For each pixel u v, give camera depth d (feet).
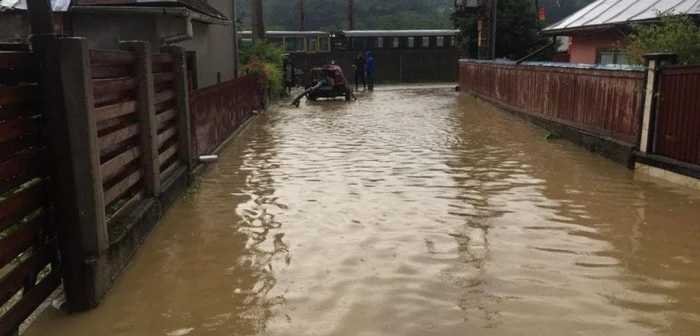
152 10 32.81
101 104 15.90
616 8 49.16
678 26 30.27
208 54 50.93
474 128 45.16
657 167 26.27
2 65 11.41
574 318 12.85
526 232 18.72
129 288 14.92
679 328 12.37
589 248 17.25
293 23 223.30
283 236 18.72
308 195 23.89
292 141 39.37
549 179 26.25
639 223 19.60
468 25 93.15
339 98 78.43
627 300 13.75
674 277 15.11
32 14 12.53
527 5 90.33
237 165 30.91
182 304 13.97
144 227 18.34
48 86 12.75
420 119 51.98
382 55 123.85
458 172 27.99
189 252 17.47
